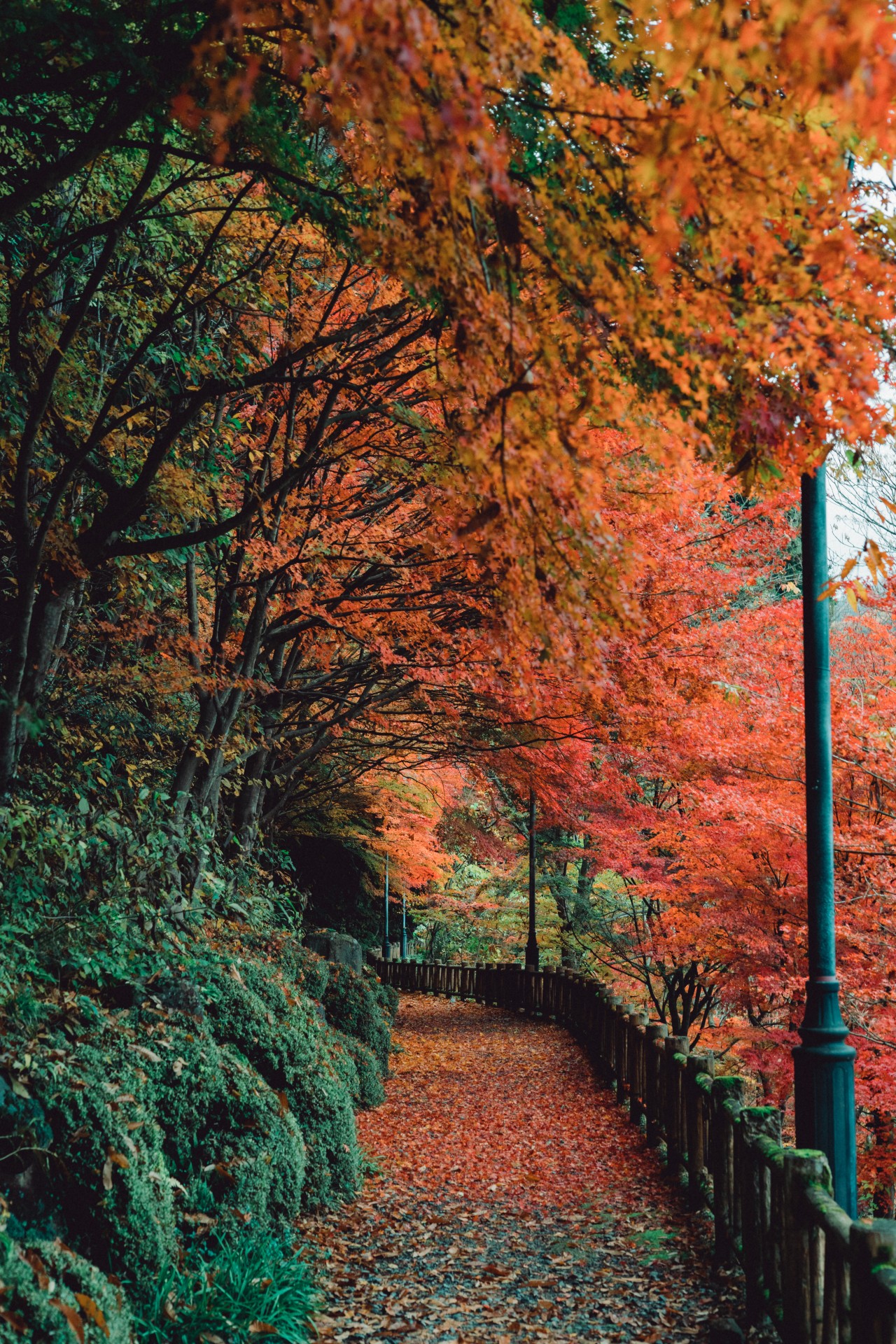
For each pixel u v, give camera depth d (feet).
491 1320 17.04
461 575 30.27
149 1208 15.16
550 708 32.71
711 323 10.66
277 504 28.50
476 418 12.01
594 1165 28.58
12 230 24.41
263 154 15.37
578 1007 55.88
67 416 25.57
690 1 8.11
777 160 9.34
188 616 34.68
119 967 20.17
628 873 43.50
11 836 19.62
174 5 13.80
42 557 19.58
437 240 10.97
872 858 29.68
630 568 12.75
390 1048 46.78
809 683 20.15
